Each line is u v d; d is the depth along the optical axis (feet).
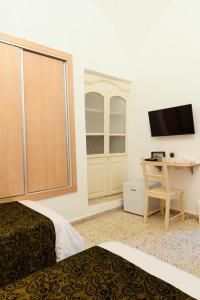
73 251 6.24
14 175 8.38
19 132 8.46
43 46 8.93
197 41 10.44
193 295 3.04
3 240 5.16
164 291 3.11
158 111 11.84
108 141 12.94
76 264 3.83
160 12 11.34
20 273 5.33
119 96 13.19
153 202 11.64
